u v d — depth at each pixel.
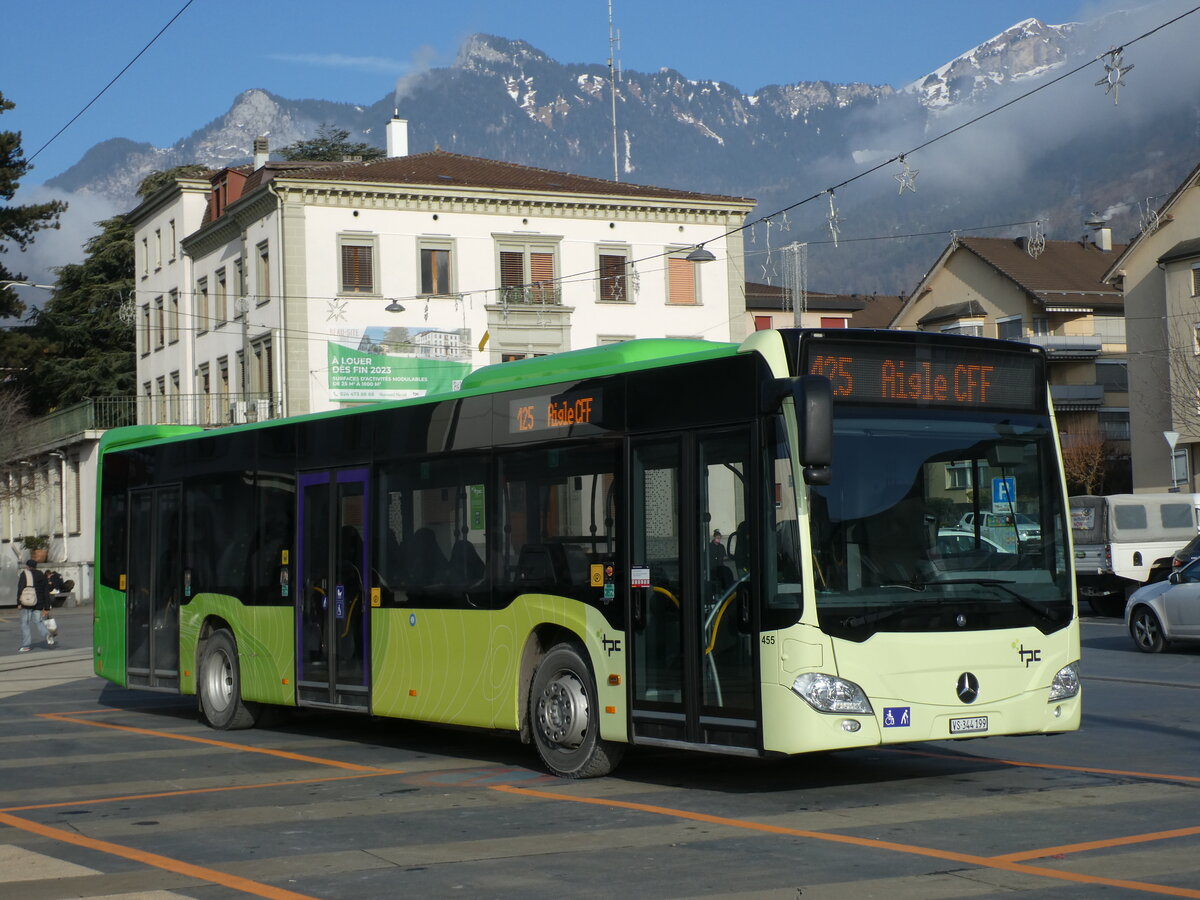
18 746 15.00
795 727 10.12
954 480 10.85
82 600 61.09
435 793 11.43
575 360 12.49
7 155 64.19
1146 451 53.59
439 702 13.21
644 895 7.72
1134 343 54.09
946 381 10.96
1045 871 8.05
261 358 58.66
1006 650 10.80
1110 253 72.50
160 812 10.80
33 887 8.16
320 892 7.98
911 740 10.36
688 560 10.96
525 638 12.34
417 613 13.52
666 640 11.12
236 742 15.28
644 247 60.56
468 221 57.97
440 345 57.22
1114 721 15.02
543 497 12.30
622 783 11.70
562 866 8.52
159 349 70.75
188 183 67.00
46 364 76.56
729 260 61.91
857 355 10.65
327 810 10.73
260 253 58.38
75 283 81.75
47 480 68.19
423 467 13.65
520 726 12.35
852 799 10.69
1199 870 8.02
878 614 10.34
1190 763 12.16
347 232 56.28
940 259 72.69
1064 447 66.50
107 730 16.59
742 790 11.23
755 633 10.38
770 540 10.38
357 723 16.95
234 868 8.67
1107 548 33.41
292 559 15.41
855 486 10.46
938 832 9.28
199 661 17.03
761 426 10.48
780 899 7.54
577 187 59.88
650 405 11.39
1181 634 22.91
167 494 17.86
